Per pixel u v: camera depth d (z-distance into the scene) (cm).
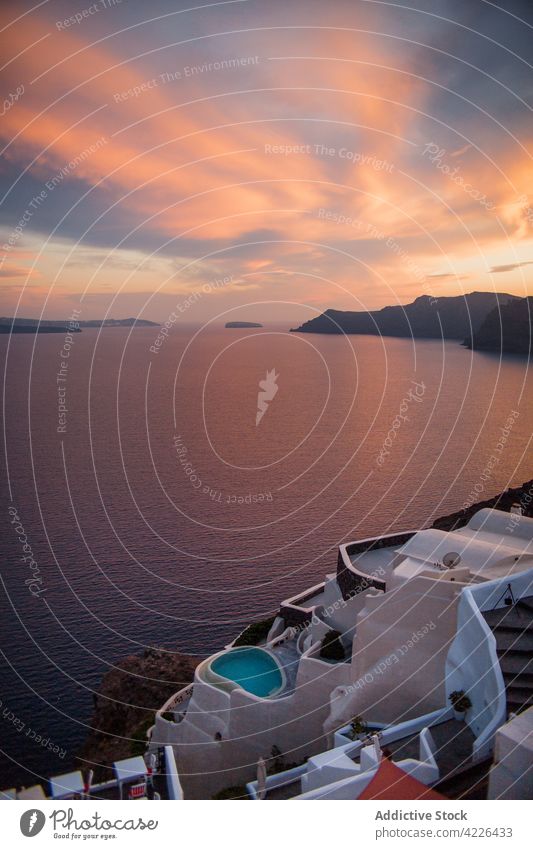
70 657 5147
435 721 1947
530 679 1728
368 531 7912
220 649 5231
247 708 2733
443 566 2422
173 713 3203
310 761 1903
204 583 6519
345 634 2958
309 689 2653
